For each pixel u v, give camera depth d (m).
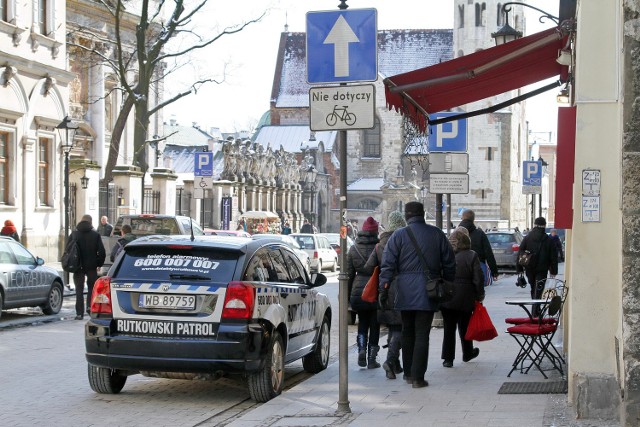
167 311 12.22
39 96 41.62
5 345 18.61
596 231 10.55
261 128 124.81
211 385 14.12
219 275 12.31
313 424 10.56
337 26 11.07
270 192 83.69
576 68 10.93
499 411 11.02
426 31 122.75
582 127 10.56
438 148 21.20
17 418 11.52
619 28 10.07
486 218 110.50
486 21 111.12
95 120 60.69
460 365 15.10
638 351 9.12
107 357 12.28
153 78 65.50
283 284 13.57
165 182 52.62
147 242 12.74
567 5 13.09
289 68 128.88
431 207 113.38
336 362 16.44
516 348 17.14
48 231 42.09
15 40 39.69
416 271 12.86
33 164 40.97
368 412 11.23
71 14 58.12
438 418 10.71
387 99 13.48
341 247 11.28
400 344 14.16
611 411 10.40
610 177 10.52
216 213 66.00
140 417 11.63
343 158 11.15
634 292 9.16
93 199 43.94
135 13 63.38
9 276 22.59
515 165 114.06
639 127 9.20
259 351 12.16
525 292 31.91
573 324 10.61
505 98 109.94
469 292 14.67
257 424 10.67
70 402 12.60
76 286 24.05
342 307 11.26
